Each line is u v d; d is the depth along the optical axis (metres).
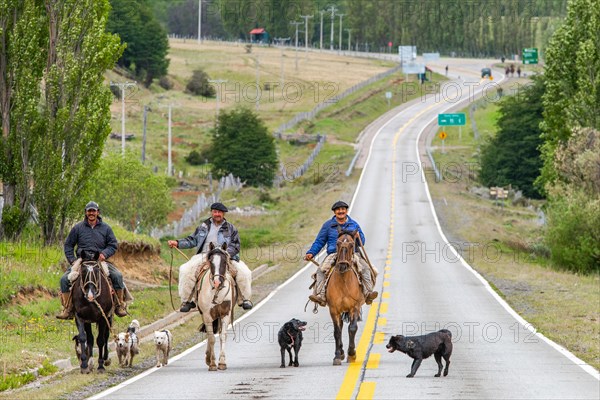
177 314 27.94
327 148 115.81
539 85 98.50
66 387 15.41
